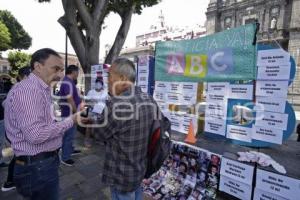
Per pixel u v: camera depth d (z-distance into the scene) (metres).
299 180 1.91
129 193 1.69
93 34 5.81
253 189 2.19
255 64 2.26
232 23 32.06
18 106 1.45
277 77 2.12
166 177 2.87
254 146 2.46
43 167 1.61
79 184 3.16
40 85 1.55
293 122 2.12
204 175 2.55
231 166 2.33
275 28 27.41
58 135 1.62
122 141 1.58
